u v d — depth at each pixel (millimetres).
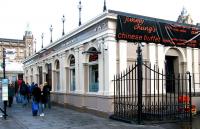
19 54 60750
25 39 61531
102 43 13711
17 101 22547
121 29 13352
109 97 13102
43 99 15320
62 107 19125
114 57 13297
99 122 12023
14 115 14750
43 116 14312
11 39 61344
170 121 11617
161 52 14703
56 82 21641
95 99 14602
